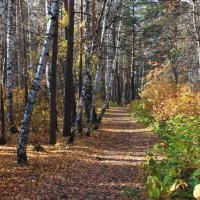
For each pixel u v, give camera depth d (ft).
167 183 24.06
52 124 57.52
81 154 50.26
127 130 82.02
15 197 29.68
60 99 106.63
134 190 30.22
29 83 92.94
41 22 116.78
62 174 38.40
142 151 53.72
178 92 75.25
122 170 41.06
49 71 79.41
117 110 146.41
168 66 99.19
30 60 97.60
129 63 206.39
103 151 54.24
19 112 76.95
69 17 60.18
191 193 23.85
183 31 101.14
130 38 169.48
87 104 78.23
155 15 123.34
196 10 88.58
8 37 65.67
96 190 32.94
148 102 96.43
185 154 29.86
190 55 102.32
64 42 76.89
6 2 90.79
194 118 50.93
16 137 63.41
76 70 99.91
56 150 52.26
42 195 30.78
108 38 118.52
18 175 36.65
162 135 55.88
